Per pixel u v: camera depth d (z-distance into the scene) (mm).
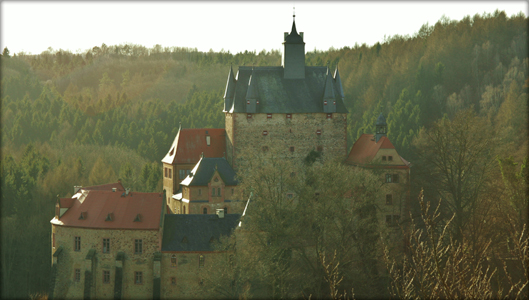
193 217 76750
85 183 137625
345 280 65500
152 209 75500
